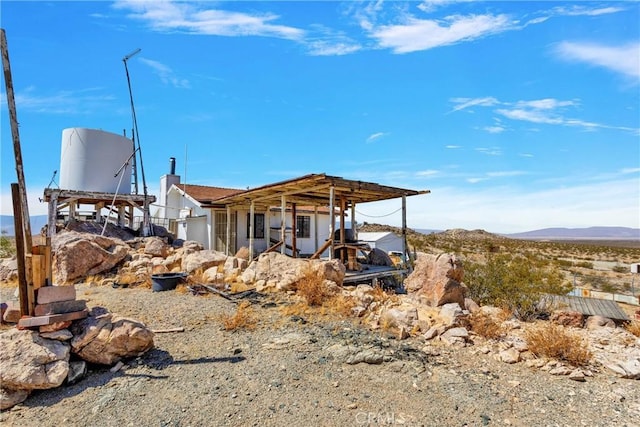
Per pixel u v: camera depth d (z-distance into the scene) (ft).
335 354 19.03
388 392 15.25
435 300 27.96
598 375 17.39
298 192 44.34
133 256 44.57
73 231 46.37
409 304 27.68
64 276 38.47
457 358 19.12
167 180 73.72
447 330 22.39
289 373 16.87
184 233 68.18
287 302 29.63
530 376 17.16
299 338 21.38
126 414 13.37
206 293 32.83
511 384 16.20
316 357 18.75
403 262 46.78
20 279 16.88
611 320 30.07
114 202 55.77
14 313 17.66
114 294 32.76
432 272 29.91
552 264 91.81
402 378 16.53
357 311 26.22
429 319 24.54
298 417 13.29
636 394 15.43
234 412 13.56
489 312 28.53
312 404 14.20
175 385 15.62
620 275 87.15
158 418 13.11
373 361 18.16
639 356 19.48
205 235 62.39
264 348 19.97
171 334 22.03
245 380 16.14
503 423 13.10
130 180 59.82
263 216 65.92
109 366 17.38
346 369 17.46
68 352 16.29
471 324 23.53
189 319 25.00
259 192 45.34
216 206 60.64
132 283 37.63
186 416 13.25
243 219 64.13
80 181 54.75
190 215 67.00
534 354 19.63
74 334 17.20
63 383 15.57
